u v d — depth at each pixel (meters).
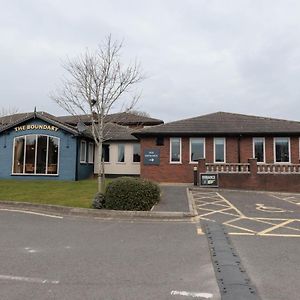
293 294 4.76
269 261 6.34
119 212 11.48
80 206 12.69
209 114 28.53
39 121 24.88
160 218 11.12
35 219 10.78
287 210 13.05
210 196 17.16
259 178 21.19
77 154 24.42
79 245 7.46
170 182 25.27
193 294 4.75
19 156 24.84
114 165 30.05
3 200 14.20
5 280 5.27
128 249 7.15
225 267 5.93
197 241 7.88
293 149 24.56
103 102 17.50
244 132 24.62
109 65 18.92
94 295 4.70
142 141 25.95
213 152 25.23
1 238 8.10
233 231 9.13
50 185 19.81
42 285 5.07
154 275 5.53
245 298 4.61
